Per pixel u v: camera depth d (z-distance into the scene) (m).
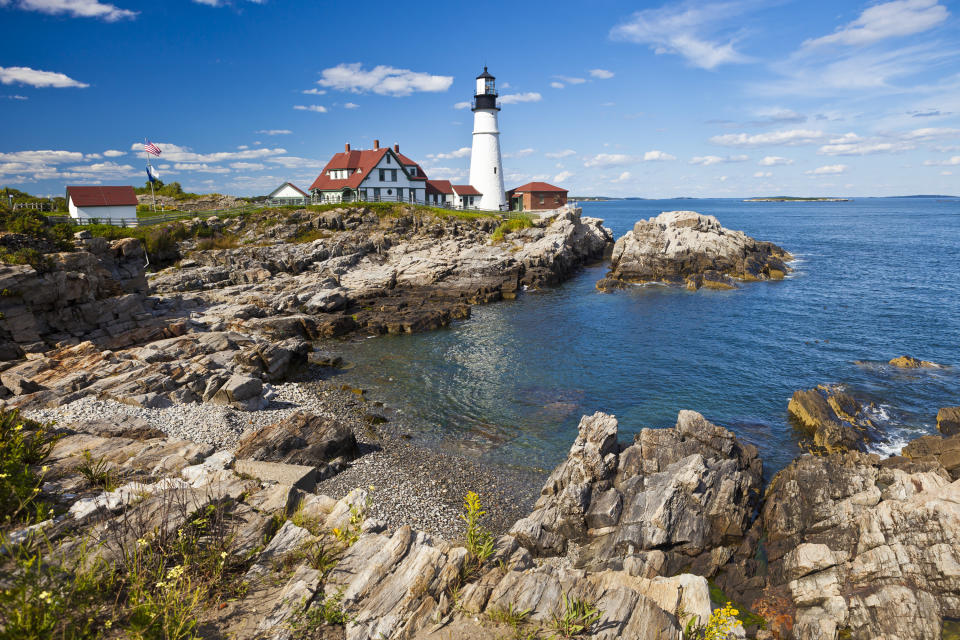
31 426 12.77
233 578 7.71
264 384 29.19
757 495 18.75
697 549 16.30
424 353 37.81
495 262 62.88
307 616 6.97
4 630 5.44
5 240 32.25
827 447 22.80
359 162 87.88
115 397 22.14
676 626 7.31
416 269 61.50
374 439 24.23
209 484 10.80
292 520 9.53
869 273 67.38
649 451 19.88
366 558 8.34
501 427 25.80
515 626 7.10
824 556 14.73
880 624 12.84
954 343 37.62
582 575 8.93
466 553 8.32
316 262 63.62
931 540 13.89
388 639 6.84
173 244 61.66
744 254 67.19
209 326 39.16
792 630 13.44
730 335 41.22
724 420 26.30
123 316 34.84
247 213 71.00
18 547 7.08
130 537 7.72
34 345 28.05
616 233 127.44
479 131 95.69
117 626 6.22
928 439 19.94
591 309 51.59
